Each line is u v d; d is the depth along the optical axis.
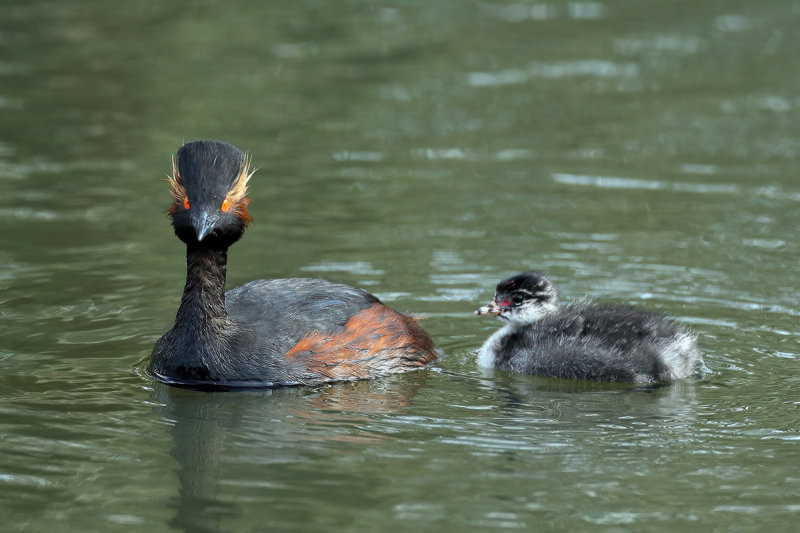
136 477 9.56
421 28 30.64
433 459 9.92
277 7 32.62
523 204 18.53
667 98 24.88
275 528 8.64
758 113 23.77
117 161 20.66
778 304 14.21
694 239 16.77
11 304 14.09
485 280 15.21
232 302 12.77
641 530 8.64
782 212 18.00
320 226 17.42
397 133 22.61
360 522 8.73
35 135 22.00
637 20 31.56
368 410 11.20
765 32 30.23
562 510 8.95
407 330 12.81
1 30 29.55
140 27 30.25
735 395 11.61
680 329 12.57
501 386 12.17
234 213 11.95
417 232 17.14
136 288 14.82
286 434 10.55
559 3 33.56
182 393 11.70
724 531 8.62
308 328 12.21
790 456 9.97
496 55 28.12
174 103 24.22
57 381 11.87
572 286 14.89
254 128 22.73
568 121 23.36
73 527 8.69
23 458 9.91
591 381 12.38
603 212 18.12
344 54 28.16
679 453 10.05
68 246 16.42
